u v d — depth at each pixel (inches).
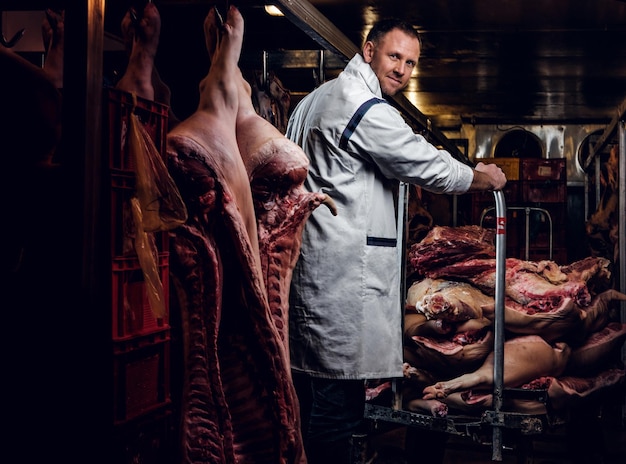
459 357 147.3
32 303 88.3
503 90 364.2
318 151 140.3
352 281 137.6
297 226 110.7
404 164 136.5
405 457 152.0
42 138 94.3
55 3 102.8
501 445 133.2
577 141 434.9
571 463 188.1
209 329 96.7
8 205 90.4
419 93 374.0
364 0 223.8
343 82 140.7
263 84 161.8
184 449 94.7
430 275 161.5
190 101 146.3
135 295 90.5
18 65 93.4
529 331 150.8
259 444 101.3
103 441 86.7
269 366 99.3
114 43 172.6
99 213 87.0
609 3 227.8
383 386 160.7
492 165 143.6
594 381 161.8
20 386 88.0
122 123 88.7
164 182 89.9
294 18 135.2
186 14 136.9
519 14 240.4
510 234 360.2
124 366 88.0
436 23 251.8
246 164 107.5
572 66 313.9
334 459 137.2
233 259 101.2
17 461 87.7
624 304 234.4
